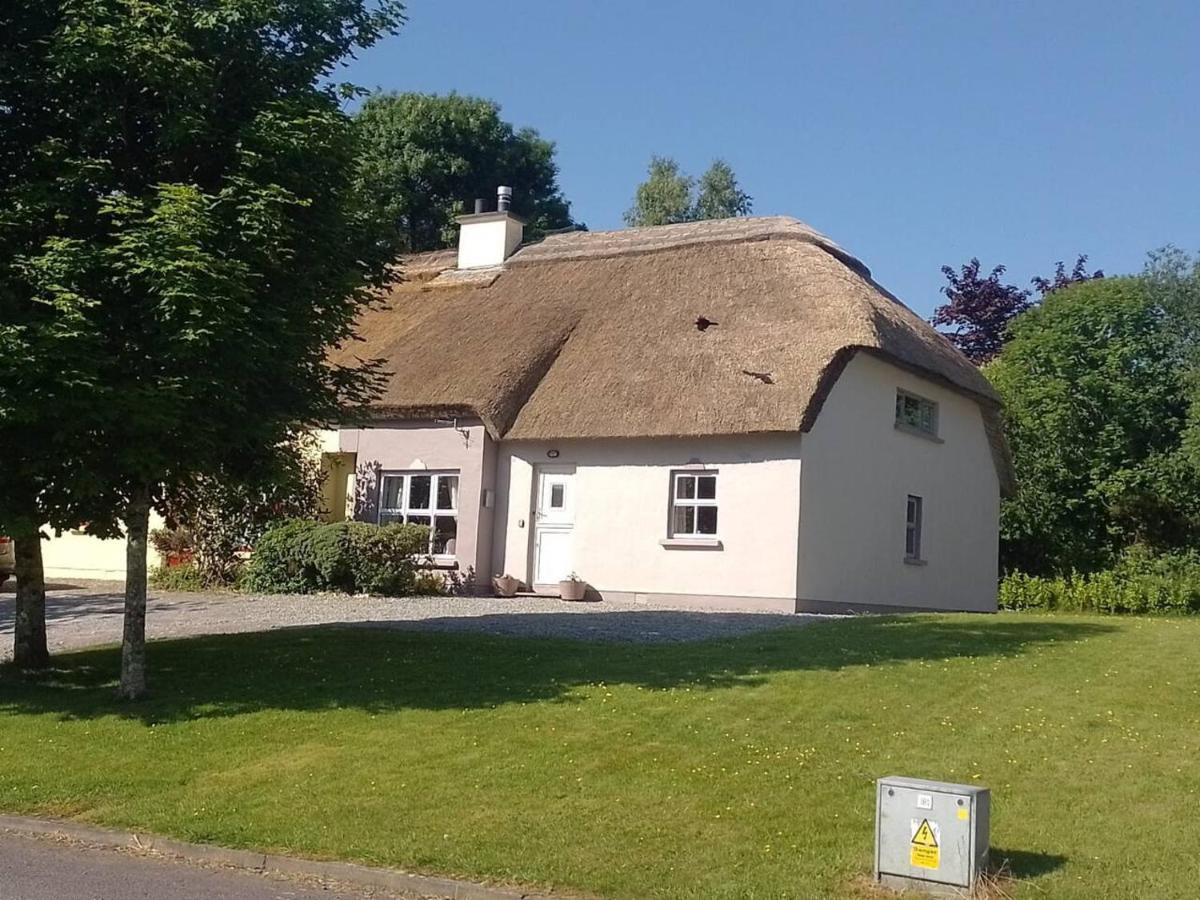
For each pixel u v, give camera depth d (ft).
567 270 85.51
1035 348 120.37
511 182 159.94
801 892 22.18
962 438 87.04
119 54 37.35
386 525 71.36
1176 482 114.32
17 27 39.14
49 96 38.78
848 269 79.56
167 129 38.58
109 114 38.65
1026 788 27.30
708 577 67.36
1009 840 24.22
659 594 68.49
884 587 75.10
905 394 79.36
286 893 23.90
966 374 84.38
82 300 35.04
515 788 28.68
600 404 70.33
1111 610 92.12
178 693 39.70
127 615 39.83
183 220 36.06
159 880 24.82
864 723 32.78
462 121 155.12
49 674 43.52
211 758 32.65
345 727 34.55
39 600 44.62
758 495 66.69
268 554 71.77
